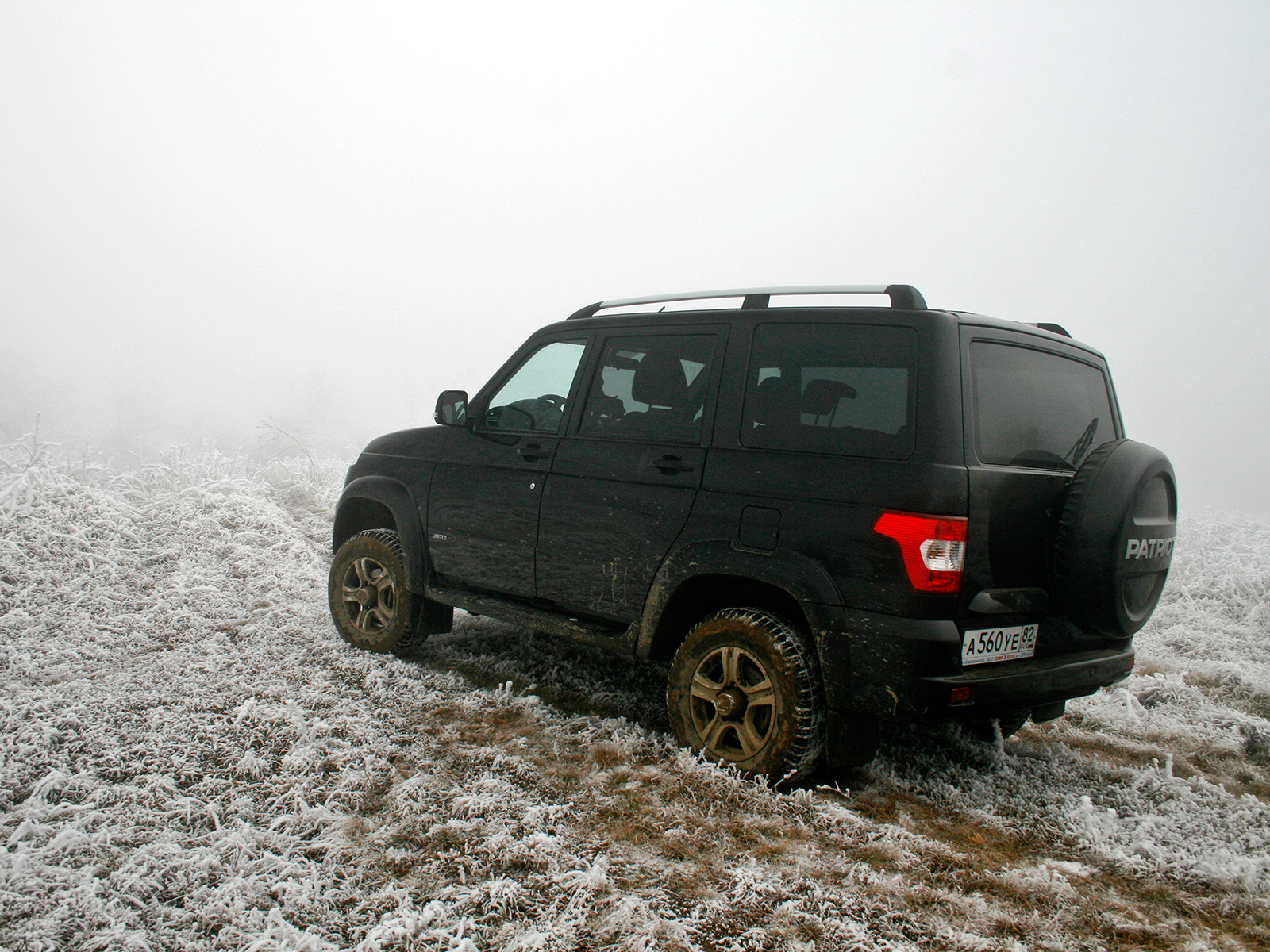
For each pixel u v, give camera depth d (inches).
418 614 186.5
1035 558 123.1
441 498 180.5
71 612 206.1
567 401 162.9
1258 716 182.7
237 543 273.3
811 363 129.3
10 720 136.2
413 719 149.7
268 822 109.3
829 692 117.8
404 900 91.7
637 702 164.4
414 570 183.5
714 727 131.9
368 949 82.5
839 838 110.8
